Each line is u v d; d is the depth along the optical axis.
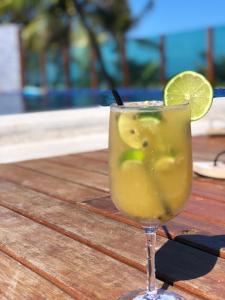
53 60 5.59
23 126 1.35
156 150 0.37
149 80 4.90
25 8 7.84
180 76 0.43
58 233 0.57
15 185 0.81
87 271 0.46
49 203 0.69
